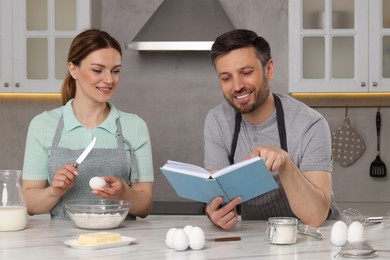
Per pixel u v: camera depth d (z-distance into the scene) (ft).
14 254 7.30
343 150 16.69
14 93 16.65
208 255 7.21
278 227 7.73
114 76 9.96
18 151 17.21
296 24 15.64
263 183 8.00
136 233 8.56
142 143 10.27
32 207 9.60
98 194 8.95
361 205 16.24
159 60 17.04
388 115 16.60
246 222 9.37
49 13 15.97
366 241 7.97
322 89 15.65
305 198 8.55
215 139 9.72
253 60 8.71
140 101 17.08
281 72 16.81
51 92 16.05
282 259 6.99
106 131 10.15
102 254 7.28
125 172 10.12
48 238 8.23
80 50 9.82
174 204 15.93
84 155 9.18
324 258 7.04
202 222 9.41
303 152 9.20
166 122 17.07
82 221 8.66
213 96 16.98
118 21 17.03
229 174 7.84
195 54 17.03
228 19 16.06
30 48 16.08
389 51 15.58
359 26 15.53
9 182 8.87
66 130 10.09
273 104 9.39
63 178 9.07
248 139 9.48
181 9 16.17
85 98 10.12
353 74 15.69
